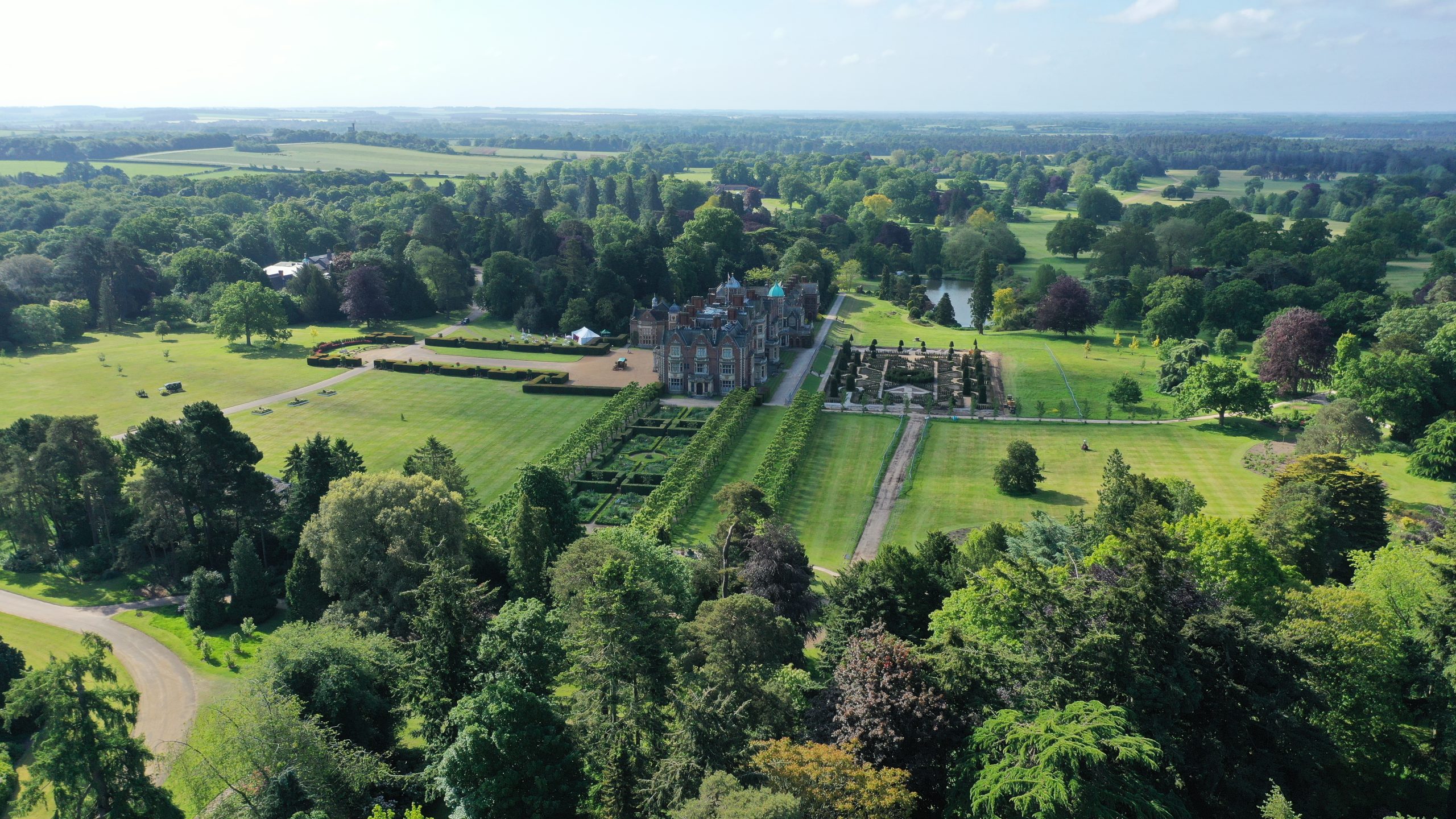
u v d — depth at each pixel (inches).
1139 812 1841.8
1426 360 6264.8
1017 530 4040.4
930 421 6565.0
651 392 6909.5
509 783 2273.6
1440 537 3484.3
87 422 4547.2
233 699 2527.1
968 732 2145.7
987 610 2728.8
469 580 2790.4
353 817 2534.5
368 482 3774.6
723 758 2167.8
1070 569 2780.5
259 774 2454.5
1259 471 5482.3
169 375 7514.8
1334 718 2583.7
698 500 5132.9
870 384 7465.6
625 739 2324.1
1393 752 2578.7
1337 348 7145.7
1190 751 2269.9
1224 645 2245.3
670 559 3555.6
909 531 4803.2
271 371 7711.6
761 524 3700.8
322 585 3688.5
